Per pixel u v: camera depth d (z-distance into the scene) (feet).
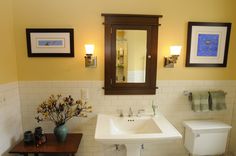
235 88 6.93
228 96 6.97
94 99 6.59
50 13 6.13
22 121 6.55
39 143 5.72
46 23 6.16
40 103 6.48
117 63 6.41
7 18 5.76
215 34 6.53
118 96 6.61
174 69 6.64
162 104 6.79
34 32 6.13
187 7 6.38
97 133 5.09
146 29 6.32
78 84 6.48
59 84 6.45
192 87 6.79
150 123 6.22
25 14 6.08
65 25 6.21
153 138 4.87
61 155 6.52
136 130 6.30
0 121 5.38
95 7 6.18
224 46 6.63
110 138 4.81
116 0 6.19
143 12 6.30
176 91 6.76
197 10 6.42
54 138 6.19
